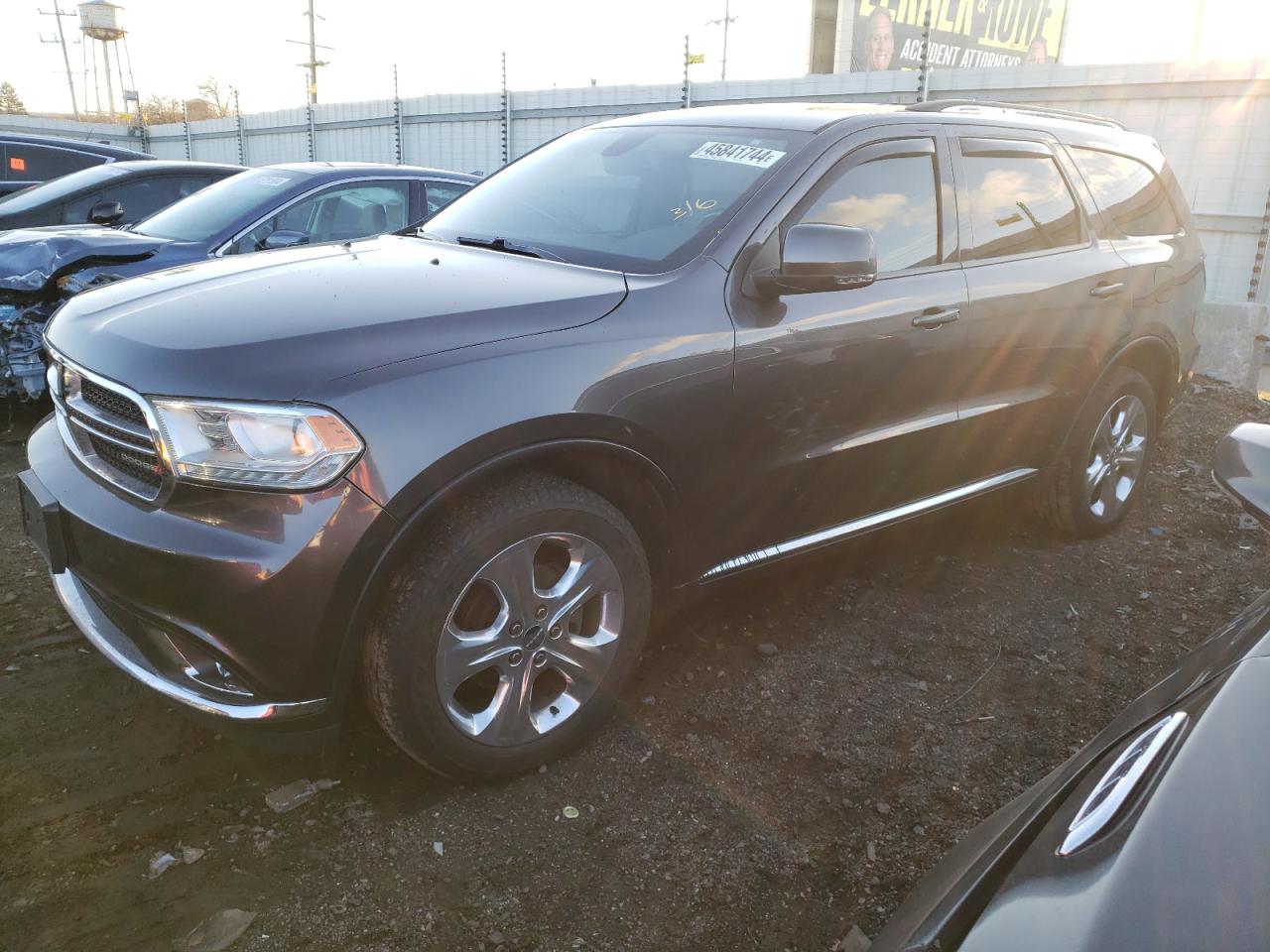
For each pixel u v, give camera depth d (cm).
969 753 274
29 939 196
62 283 510
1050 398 379
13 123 2189
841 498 316
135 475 226
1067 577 395
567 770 258
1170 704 145
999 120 375
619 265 281
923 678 312
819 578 379
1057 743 281
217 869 218
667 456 258
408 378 214
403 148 1600
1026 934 106
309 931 202
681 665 311
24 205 707
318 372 209
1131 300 402
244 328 223
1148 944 98
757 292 277
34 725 265
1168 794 116
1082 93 941
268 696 212
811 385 288
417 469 209
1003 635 343
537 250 301
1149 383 436
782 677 307
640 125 364
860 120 321
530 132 1386
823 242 262
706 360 261
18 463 484
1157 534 448
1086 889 108
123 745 259
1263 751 120
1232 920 99
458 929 204
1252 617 161
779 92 1125
